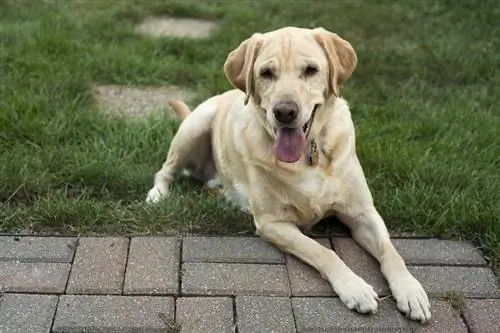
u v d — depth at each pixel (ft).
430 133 8.93
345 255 7.20
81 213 7.45
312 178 7.11
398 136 8.80
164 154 8.51
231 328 6.46
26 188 7.80
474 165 8.29
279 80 6.86
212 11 12.30
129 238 7.26
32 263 6.96
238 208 7.67
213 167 8.21
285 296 6.73
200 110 8.08
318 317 6.55
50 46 10.35
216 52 10.70
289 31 7.04
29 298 6.64
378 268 7.06
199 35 11.53
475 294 6.82
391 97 9.60
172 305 6.63
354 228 7.36
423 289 6.73
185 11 12.33
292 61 6.86
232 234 7.41
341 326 6.49
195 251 7.13
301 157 7.07
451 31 11.41
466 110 9.25
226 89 9.75
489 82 10.11
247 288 6.79
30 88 9.36
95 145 8.41
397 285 6.70
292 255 7.12
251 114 7.31
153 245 7.17
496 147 8.62
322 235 7.45
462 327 6.53
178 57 10.66
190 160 8.16
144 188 8.01
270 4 12.64
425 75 10.20
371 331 6.47
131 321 6.49
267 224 7.23
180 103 8.57
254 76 7.04
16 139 8.46
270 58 6.91
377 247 7.11
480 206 7.63
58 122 8.72
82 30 11.11
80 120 8.79
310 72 6.89
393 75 10.27
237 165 7.55
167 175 8.12
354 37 11.26
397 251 7.24
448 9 12.33
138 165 8.27
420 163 8.19
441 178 8.04
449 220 7.50
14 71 9.69
